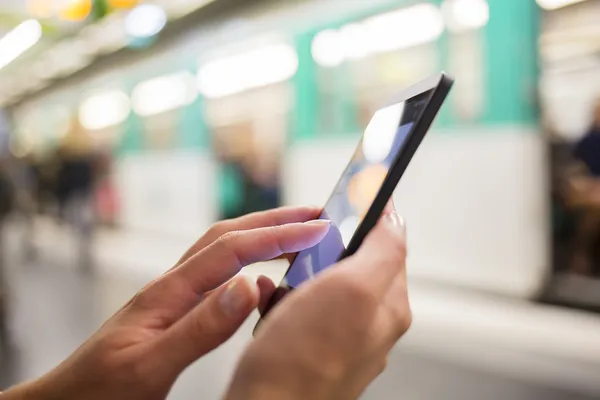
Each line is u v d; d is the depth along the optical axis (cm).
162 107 862
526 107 417
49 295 551
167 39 714
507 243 434
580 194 394
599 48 376
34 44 863
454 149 462
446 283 474
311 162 593
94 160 1045
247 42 662
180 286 54
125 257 809
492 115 436
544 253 416
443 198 473
